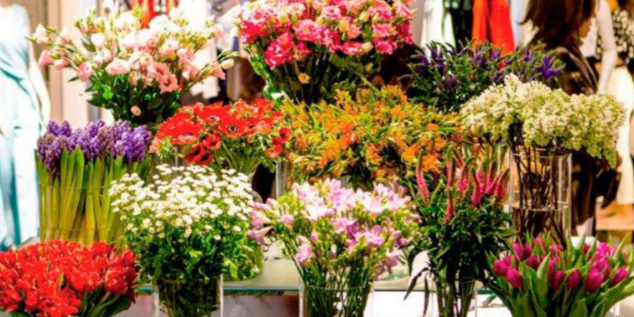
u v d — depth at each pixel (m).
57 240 2.21
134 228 2.04
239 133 2.42
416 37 4.48
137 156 2.55
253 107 2.51
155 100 2.74
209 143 2.42
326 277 1.99
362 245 1.90
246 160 2.49
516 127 2.30
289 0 2.68
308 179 2.40
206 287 2.09
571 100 2.22
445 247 2.07
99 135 2.51
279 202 2.03
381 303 2.34
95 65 2.72
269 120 2.44
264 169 4.07
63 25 4.77
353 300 2.00
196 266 2.05
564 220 2.32
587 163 4.75
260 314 2.36
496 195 2.08
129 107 2.76
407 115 2.38
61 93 4.94
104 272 2.04
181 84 2.76
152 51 2.72
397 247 1.97
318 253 1.95
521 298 2.00
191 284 2.07
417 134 2.34
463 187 2.09
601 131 2.20
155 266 2.03
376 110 2.40
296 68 2.66
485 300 2.34
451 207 2.06
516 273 1.99
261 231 2.03
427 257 2.33
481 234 2.07
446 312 2.13
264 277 2.54
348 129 2.32
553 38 4.40
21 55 4.78
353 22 2.66
